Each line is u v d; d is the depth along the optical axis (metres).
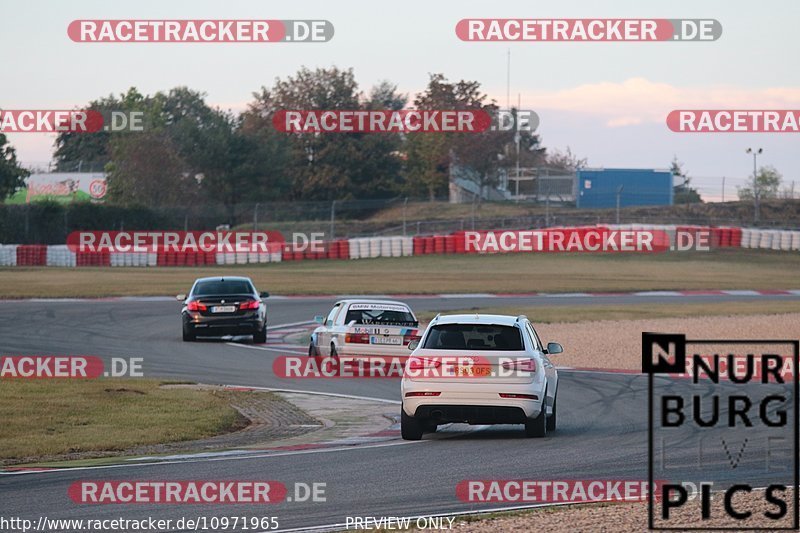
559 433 56.59
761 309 145.25
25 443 54.06
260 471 44.00
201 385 79.50
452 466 45.06
